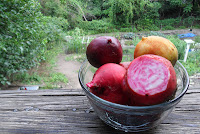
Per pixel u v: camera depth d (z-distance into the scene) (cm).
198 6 788
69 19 701
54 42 425
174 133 41
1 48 146
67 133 42
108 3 762
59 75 318
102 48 39
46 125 45
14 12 149
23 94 58
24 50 181
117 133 41
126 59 48
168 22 774
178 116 46
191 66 335
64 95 56
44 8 650
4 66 179
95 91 35
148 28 738
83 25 711
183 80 37
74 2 710
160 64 29
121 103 34
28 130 43
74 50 428
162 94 27
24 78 280
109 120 37
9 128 44
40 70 331
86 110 49
